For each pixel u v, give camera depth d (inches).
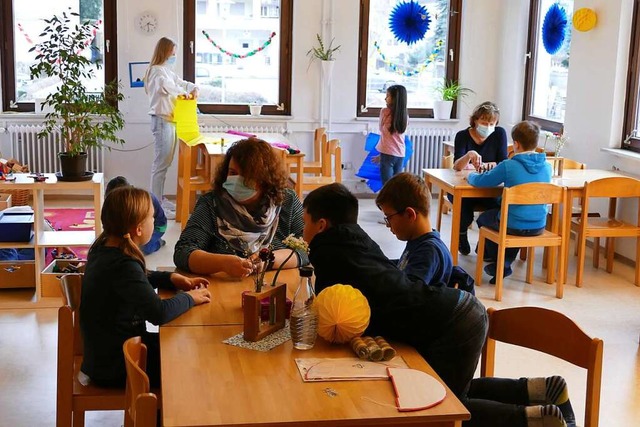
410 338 93.3
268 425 73.2
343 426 74.8
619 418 139.0
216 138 276.5
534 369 159.2
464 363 93.1
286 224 127.8
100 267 103.0
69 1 304.3
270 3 317.1
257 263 113.4
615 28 251.3
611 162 253.3
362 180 334.6
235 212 122.3
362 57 326.3
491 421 91.8
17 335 170.6
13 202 235.8
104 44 308.0
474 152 237.3
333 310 89.9
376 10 324.5
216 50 317.7
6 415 134.6
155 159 287.6
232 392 79.2
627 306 201.2
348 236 96.2
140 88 309.3
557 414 89.8
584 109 268.4
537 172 208.1
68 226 263.9
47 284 192.2
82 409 103.3
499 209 215.3
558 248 208.4
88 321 104.0
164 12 306.2
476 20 327.9
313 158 328.2
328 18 317.7
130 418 89.9
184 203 263.0
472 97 332.8
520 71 316.2
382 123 289.9
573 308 199.0
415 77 332.5
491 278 224.2
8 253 206.8
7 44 303.7
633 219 238.1
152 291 101.3
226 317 101.0
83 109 201.6
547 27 299.1
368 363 87.1
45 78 307.4
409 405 77.4
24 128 299.7
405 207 108.9
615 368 160.9
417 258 106.1
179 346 90.8
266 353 89.3
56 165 305.1
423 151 330.0
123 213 102.8
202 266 116.2
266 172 120.1
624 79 251.8
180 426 71.9
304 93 322.7
